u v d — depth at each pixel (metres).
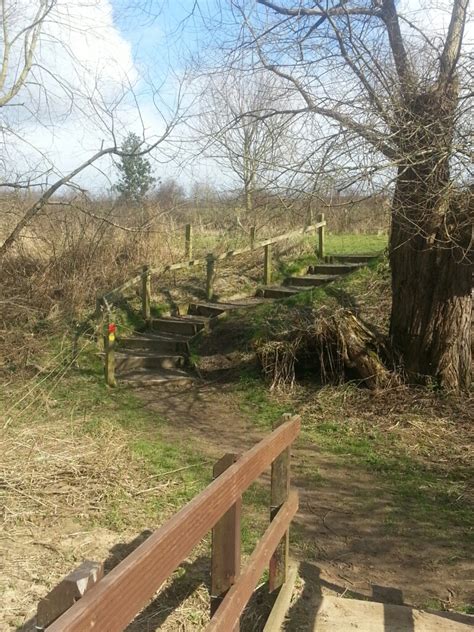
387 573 4.46
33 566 3.99
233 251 12.74
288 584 3.90
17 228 11.98
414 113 6.59
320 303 10.48
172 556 1.94
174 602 3.75
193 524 2.12
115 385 9.32
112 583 1.54
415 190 6.72
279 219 9.87
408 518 5.33
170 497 5.21
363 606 3.86
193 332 11.23
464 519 5.34
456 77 6.68
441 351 7.91
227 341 10.42
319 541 4.88
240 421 7.93
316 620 3.69
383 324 9.36
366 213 7.60
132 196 14.69
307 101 7.15
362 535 5.02
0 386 8.77
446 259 7.76
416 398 7.83
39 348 10.40
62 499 4.96
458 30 6.82
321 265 13.48
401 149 6.46
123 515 4.80
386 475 6.26
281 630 3.57
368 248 14.73
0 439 5.67
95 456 5.75
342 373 8.40
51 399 8.23
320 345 8.51
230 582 2.72
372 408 7.80
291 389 8.61
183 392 9.16
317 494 5.77
